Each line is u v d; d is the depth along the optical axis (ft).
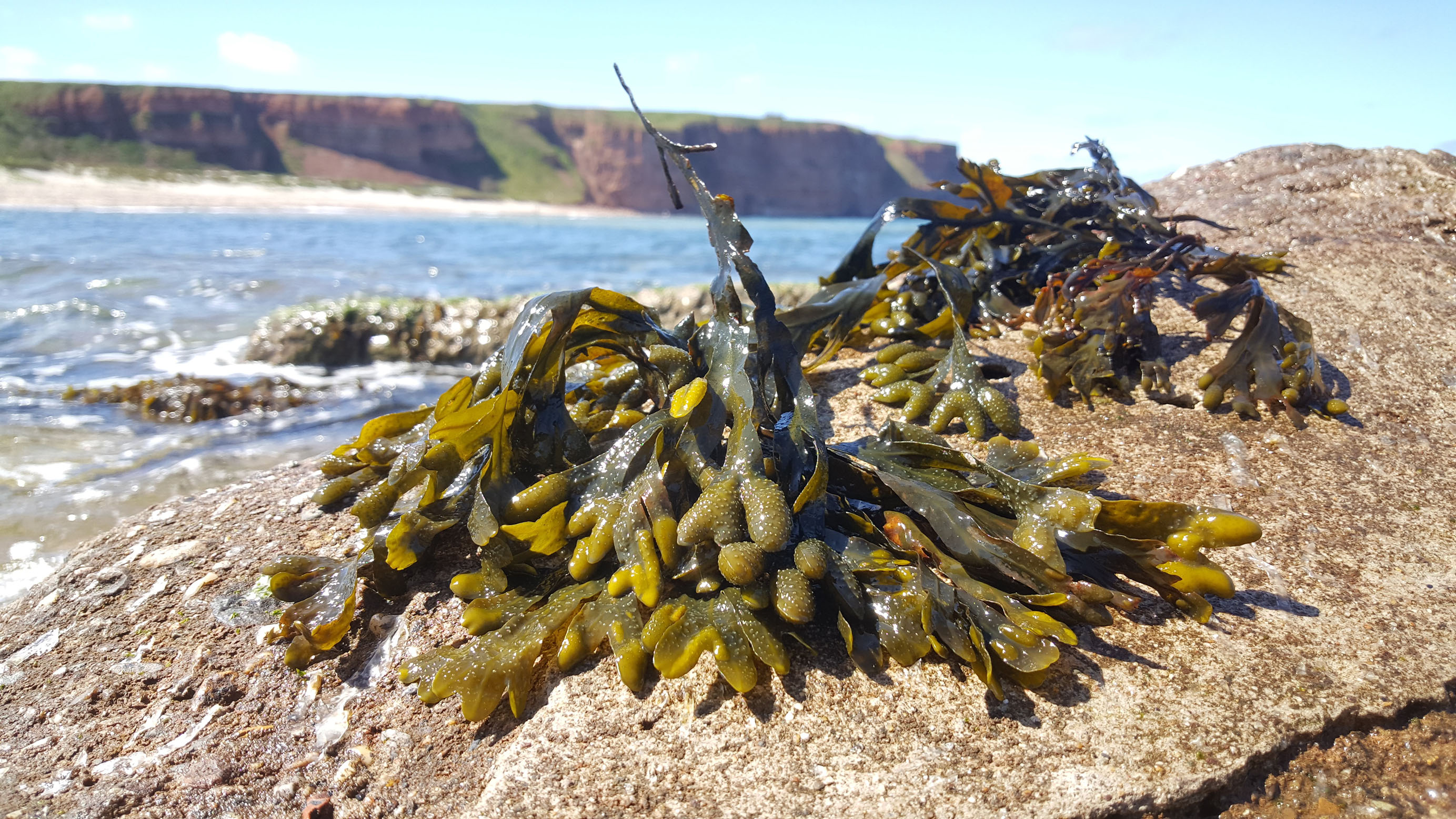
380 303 3.98
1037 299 1.64
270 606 1.20
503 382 1.10
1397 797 0.91
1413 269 1.80
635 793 0.89
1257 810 0.90
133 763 1.01
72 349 3.96
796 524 1.04
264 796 0.97
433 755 0.98
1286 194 2.20
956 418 1.38
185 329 4.45
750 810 0.88
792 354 1.19
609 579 1.05
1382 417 1.42
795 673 0.97
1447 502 1.25
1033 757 0.90
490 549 1.06
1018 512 1.07
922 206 1.76
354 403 3.17
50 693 1.10
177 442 2.59
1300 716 0.94
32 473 2.19
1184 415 1.41
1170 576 1.01
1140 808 0.87
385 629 1.11
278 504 1.41
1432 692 0.97
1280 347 1.47
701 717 0.95
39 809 0.96
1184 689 0.96
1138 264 1.57
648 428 1.09
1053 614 1.03
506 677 0.97
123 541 1.36
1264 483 1.27
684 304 4.37
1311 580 1.11
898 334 1.62
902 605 0.98
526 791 0.90
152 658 1.14
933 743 0.91
